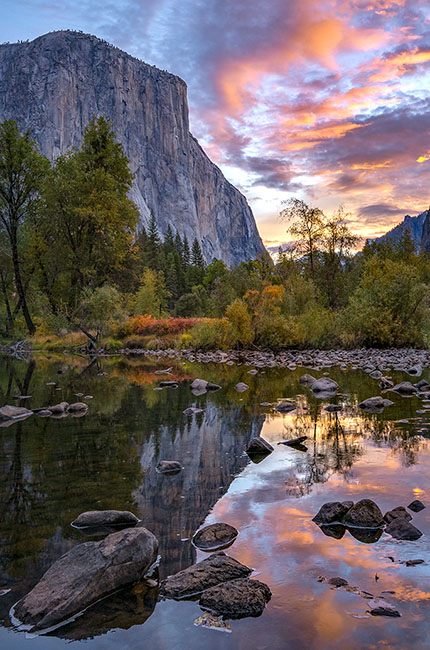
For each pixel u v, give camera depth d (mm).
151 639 2340
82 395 11578
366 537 3477
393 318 26516
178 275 85062
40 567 3146
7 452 6223
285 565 3053
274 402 9977
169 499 4391
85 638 2373
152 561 3184
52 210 32719
